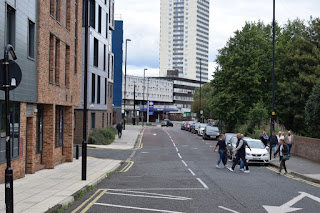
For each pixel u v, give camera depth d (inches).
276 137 980.6
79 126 1338.6
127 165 842.8
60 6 753.6
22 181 539.2
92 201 412.2
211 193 470.0
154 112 5000.0
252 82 1787.6
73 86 880.3
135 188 511.5
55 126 790.5
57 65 756.0
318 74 1660.9
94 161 873.5
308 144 950.4
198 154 1128.8
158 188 510.6
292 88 1739.7
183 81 5910.4
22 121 569.3
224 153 795.4
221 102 1887.3
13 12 525.0
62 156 837.8
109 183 563.8
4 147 504.7
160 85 5251.0
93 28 1412.4
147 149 1295.5
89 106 1350.9
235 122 1905.8
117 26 2500.0
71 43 848.9
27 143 626.8
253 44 1891.0
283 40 1955.0
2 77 289.3
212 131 1802.4
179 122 5014.8
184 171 727.1
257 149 874.1
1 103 489.7
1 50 475.5
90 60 1371.8
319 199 439.8
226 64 1870.1
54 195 424.2
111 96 1999.3
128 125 3275.1
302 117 1696.6
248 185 547.8
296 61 1742.1
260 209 376.2
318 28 1737.2
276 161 903.1
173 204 396.2
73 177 590.9
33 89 606.2
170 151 1224.2
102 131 1437.0
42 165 710.5
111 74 1993.1
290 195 464.8
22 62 554.6
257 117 1521.9
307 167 792.9
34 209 345.1
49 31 681.0
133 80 4616.1
